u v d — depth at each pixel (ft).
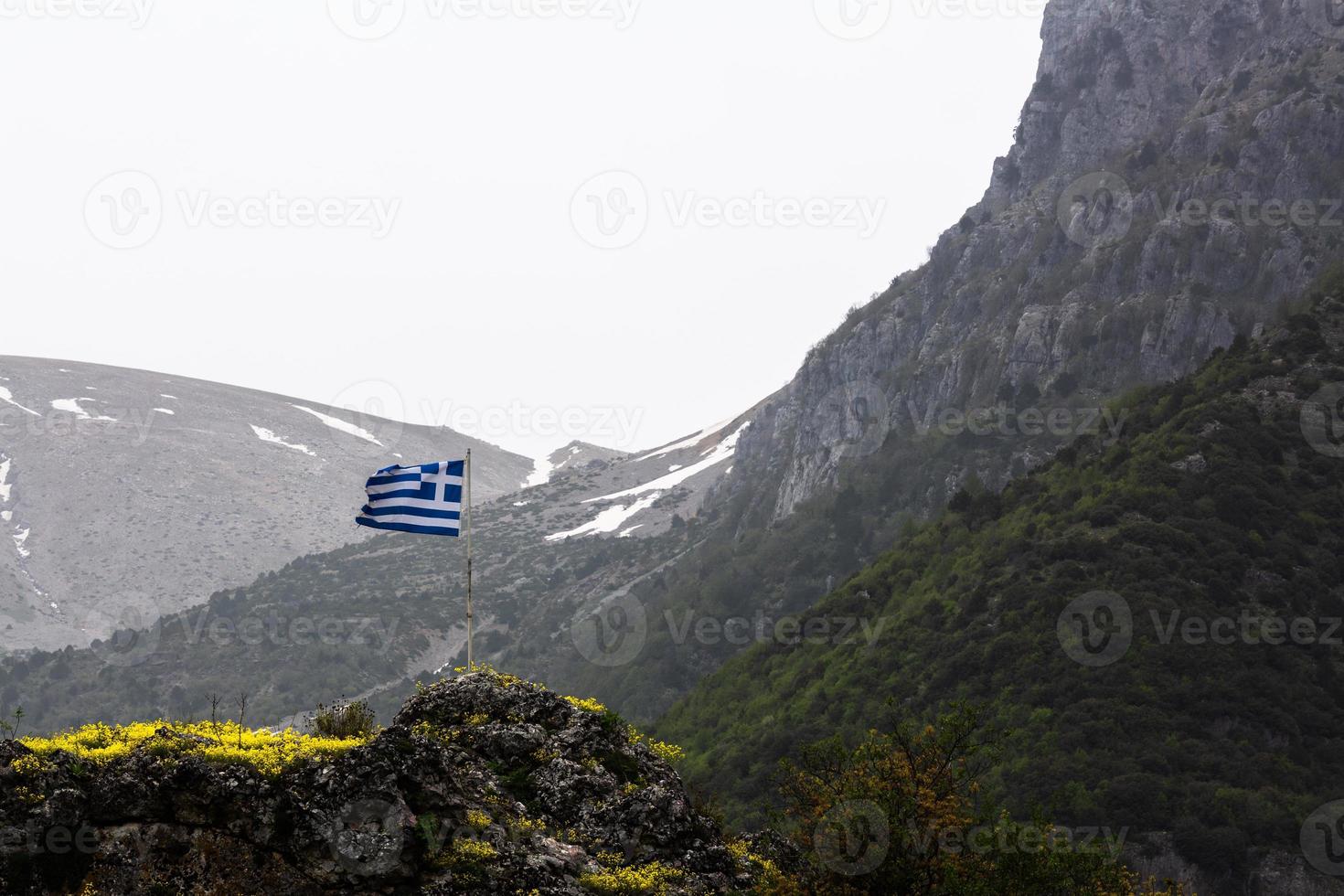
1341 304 389.19
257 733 68.39
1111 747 235.81
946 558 351.25
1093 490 339.77
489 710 77.25
